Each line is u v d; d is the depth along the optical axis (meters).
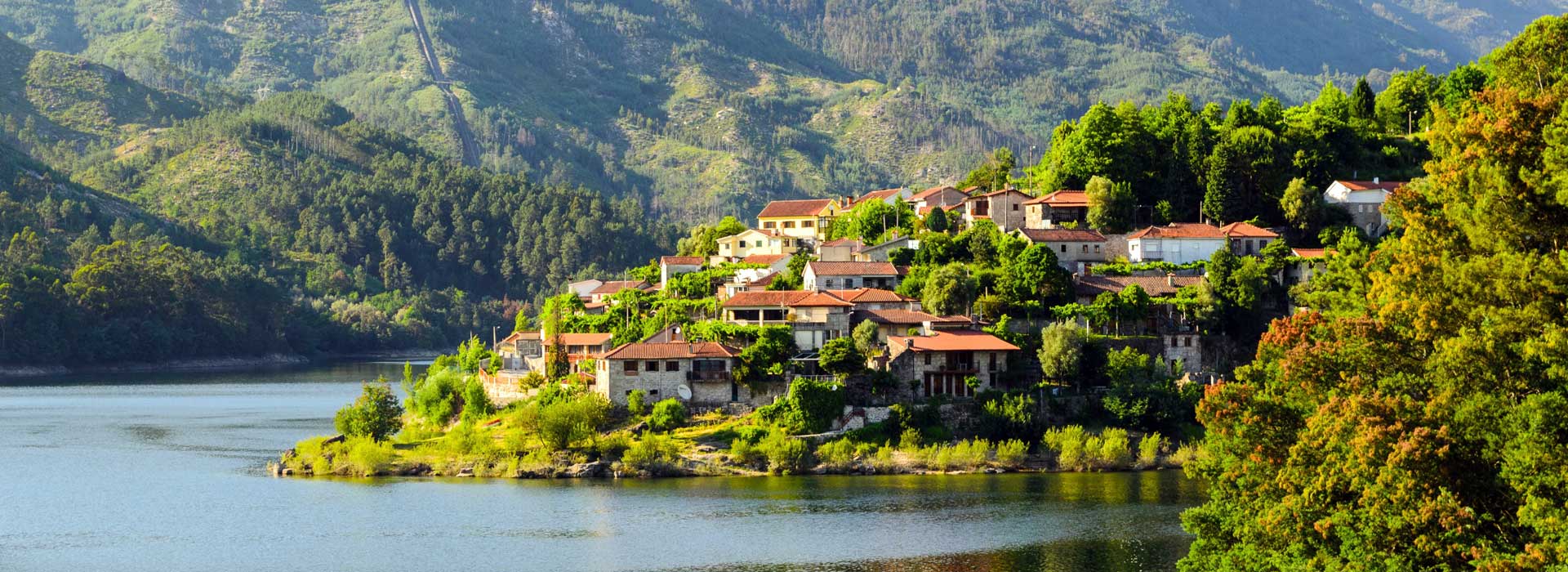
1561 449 121.44
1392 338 146.25
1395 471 127.50
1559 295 135.38
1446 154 167.12
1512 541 127.50
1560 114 144.50
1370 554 131.62
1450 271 143.50
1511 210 141.88
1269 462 149.75
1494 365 133.75
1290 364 149.75
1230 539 158.12
